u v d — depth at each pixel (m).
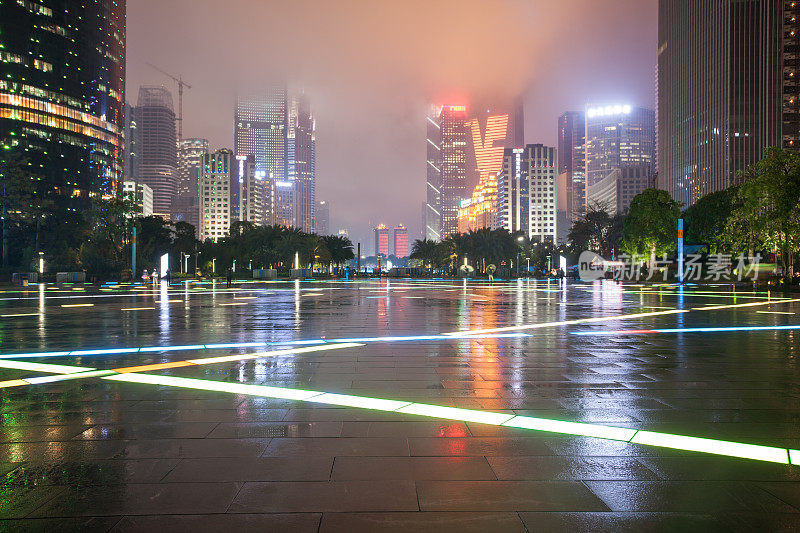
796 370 8.76
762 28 121.44
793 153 38.38
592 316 19.52
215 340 12.58
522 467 4.35
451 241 113.44
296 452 4.70
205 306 24.62
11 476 4.16
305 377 8.10
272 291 41.97
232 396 6.84
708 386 7.48
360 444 4.91
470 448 4.81
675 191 145.25
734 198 59.22
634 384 7.61
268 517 3.47
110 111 148.12
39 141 125.75
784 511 3.58
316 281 78.19
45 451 4.73
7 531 3.28
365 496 3.79
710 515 3.52
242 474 4.20
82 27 137.75
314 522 3.40
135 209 77.44
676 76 145.62
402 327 15.61
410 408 6.23
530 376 8.20
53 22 130.38
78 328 15.17
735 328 15.44
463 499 3.75
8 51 122.00
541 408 6.24
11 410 6.14
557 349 11.16
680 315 19.97
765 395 6.92
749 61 121.75
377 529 3.30
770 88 120.50
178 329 14.98
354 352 10.70
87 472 4.24
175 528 3.32
